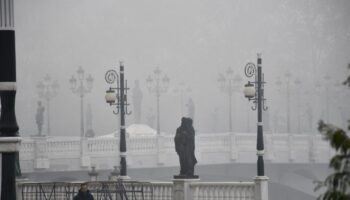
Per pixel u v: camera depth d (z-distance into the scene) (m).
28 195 93.25
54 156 156.38
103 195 87.62
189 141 80.88
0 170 60.50
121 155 92.75
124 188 83.94
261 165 77.88
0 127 58.47
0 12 57.94
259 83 81.62
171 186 81.56
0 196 60.47
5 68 58.12
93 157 159.38
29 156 153.88
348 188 37.00
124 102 101.62
